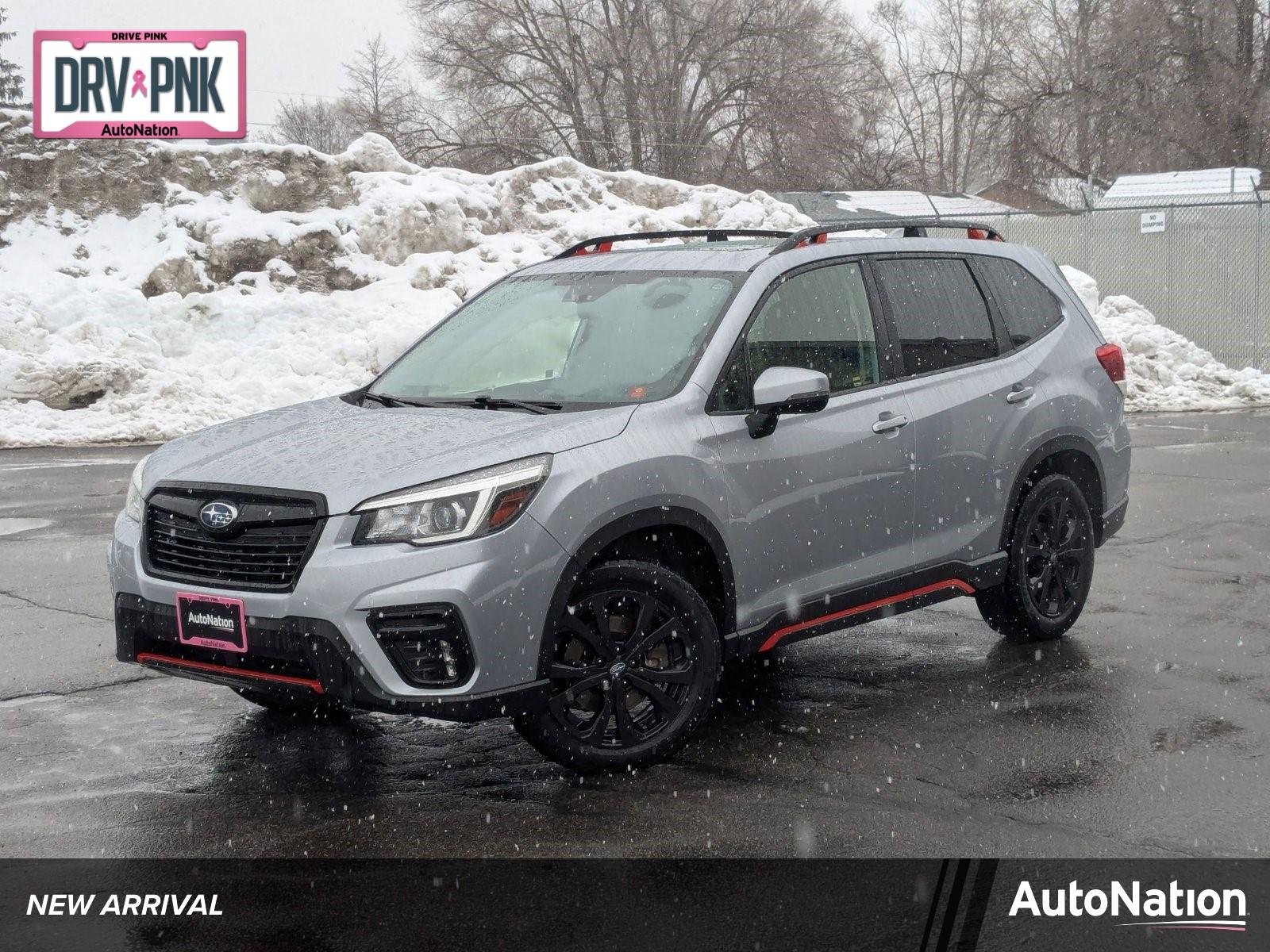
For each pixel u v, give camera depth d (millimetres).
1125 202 27109
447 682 4348
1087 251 26500
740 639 5109
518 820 4324
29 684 5930
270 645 4375
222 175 21453
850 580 5523
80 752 5035
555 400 5141
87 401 16875
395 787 4648
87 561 8664
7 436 15461
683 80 46406
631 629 4781
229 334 18922
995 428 6090
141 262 19859
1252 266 24953
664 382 5094
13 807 4477
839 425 5438
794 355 5430
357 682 4285
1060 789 4562
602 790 4590
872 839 4141
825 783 4641
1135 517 10008
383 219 21578
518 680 4441
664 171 46188
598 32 45719
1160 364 22109
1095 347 6785
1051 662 6188
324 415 5277
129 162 20859
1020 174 46156
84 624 7000
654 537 4910
